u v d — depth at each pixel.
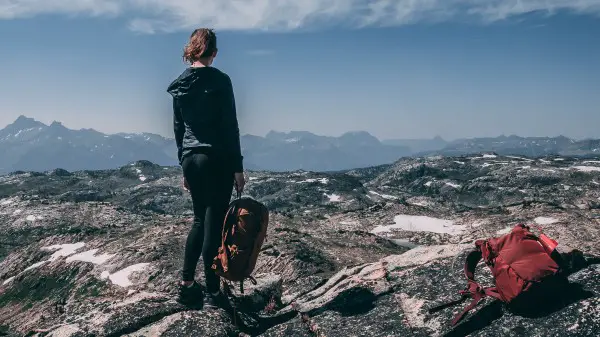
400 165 175.12
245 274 5.93
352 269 8.34
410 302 6.20
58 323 6.85
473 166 154.88
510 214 53.66
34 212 87.00
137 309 6.64
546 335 4.85
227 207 6.43
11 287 34.44
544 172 125.88
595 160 151.88
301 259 32.44
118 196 130.62
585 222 43.38
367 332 5.76
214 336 5.98
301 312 6.83
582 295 5.23
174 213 110.94
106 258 34.69
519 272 5.28
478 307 5.56
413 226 57.31
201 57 6.14
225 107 6.06
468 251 7.32
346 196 116.38
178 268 30.09
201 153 6.10
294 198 114.69
